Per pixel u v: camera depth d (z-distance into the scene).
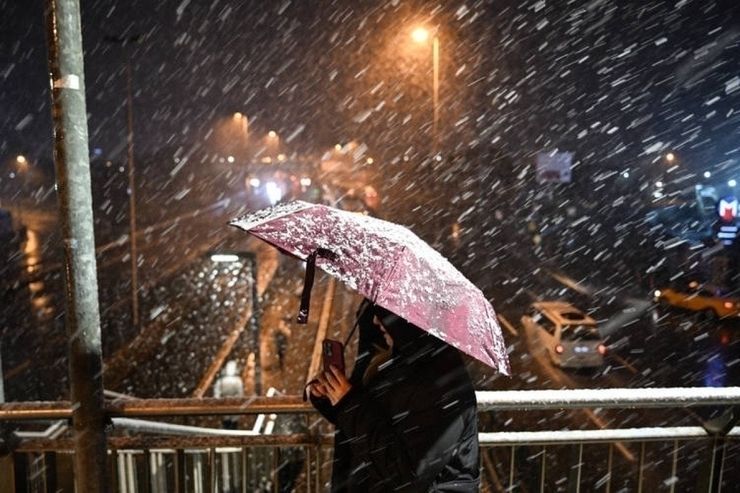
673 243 32.78
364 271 2.12
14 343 17.42
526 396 3.05
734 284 22.72
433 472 2.09
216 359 16.97
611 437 3.33
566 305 19.17
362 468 2.46
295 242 2.26
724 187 36.78
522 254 37.03
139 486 4.25
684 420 12.38
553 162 45.53
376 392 2.24
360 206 55.19
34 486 3.29
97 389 2.74
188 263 30.14
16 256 31.33
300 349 18.17
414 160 53.12
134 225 19.52
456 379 2.22
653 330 20.94
